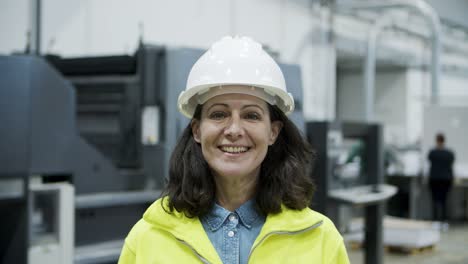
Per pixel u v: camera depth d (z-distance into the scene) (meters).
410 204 6.37
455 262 4.63
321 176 3.30
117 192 2.43
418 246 4.92
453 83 10.13
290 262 0.93
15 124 1.95
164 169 2.51
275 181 0.99
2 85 1.95
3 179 1.91
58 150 2.12
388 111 9.54
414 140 9.26
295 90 2.93
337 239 0.99
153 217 0.98
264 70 0.95
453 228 6.34
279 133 1.03
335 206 3.32
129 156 2.60
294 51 6.50
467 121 6.47
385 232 5.03
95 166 2.33
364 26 7.79
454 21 9.07
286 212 0.97
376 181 3.72
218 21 5.43
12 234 1.96
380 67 9.60
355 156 3.57
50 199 2.12
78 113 2.70
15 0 3.76
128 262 1.00
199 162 1.00
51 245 2.03
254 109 0.95
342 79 9.77
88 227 2.34
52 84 2.07
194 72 0.98
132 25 4.60
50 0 4.03
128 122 2.60
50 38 4.02
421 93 9.64
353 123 3.54
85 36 4.27
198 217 0.98
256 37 5.91
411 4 6.66
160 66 2.59
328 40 7.12
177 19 4.98
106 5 4.41
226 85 0.93
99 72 2.68
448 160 6.16
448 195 7.00
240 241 0.97
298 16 6.56
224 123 0.95
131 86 2.60
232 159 0.94
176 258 0.95
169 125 2.53
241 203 1.00
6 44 3.70
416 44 8.98
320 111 6.99
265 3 6.03
